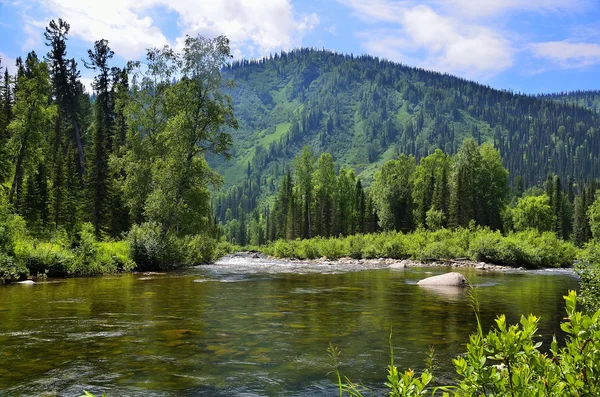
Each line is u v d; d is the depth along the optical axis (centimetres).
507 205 8375
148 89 4303
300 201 9444
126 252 3036
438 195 7869
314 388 693
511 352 294
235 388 689
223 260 4972
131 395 650
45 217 4047
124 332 1053
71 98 5388
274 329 1117
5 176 3903
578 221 9362
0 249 2075
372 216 9000
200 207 4194
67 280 2217
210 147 3753
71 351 880
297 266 4053
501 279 2817
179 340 988
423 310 1431
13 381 699
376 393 666
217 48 3741
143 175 4141
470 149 8075
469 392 299
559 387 272
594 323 279
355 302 1605
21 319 1191
